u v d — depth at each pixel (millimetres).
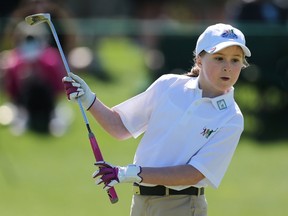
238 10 50781
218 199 35375
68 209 33469
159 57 53750
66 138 45938
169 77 20516
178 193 19797
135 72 63719
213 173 19469
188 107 19734
